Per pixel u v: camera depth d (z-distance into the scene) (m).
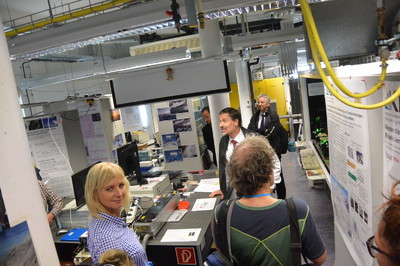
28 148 1.01
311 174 3.11
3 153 0.91
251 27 5.82
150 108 6.89
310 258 1.05
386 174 1.11
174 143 5.39
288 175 5.03
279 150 3.84
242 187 1.08
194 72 2.90
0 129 0.91
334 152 1.85
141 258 1.38
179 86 2.95
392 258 0.56
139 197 2.66
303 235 1.00
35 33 2.57
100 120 3.90
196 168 5.39
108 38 2.66
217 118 3.88
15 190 0.94
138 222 2.09
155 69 2.96
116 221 1.43
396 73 0.89
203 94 2.92
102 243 1.32
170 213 2.39
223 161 2.57
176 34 6.10
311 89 4.16
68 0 3.37
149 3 2.24
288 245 0.99
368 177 1.30
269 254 1.00
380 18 0.94
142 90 3.03
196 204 2.56
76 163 3.55
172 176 3.39
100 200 1.42
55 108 3.25
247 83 6.96
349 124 1.50
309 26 0.85
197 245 1.92
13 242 0.92
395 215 0.55
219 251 1.11
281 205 1.03
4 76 0.94
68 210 2.49
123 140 4.37
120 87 3.07
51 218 2.44
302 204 1.04
